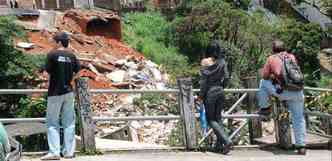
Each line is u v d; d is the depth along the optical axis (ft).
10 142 28.48
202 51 146.41
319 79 160.86
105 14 146.82
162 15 169.17
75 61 39.04
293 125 43.32
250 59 136.98
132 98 98.78
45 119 39.65
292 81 42.04
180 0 168.35
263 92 44.19
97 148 42.70
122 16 161.58
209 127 44.60
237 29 142.61
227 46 133.90
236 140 52.24
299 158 41.22
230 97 71.10
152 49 141.28
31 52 106.52
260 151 43.98
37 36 119.96
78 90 40.47
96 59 119.03
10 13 126.11
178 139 69.00
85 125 40.40
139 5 168.25
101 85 106.93
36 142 59.47
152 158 39.58
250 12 177.58
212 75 41.45
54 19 134.51
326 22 207.41
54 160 37.88
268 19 182.39
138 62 124.98
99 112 93.30
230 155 41.65
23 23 123.65
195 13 148.87
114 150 41.60
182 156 40.68
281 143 44.93
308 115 49.70
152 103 94.84
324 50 183.83
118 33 145.28
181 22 150.71
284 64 42.42
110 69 115.85
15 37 91.76
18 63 82.38
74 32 134.10
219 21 144.56
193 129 43.14
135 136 78.28
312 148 46.52
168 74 125.70
